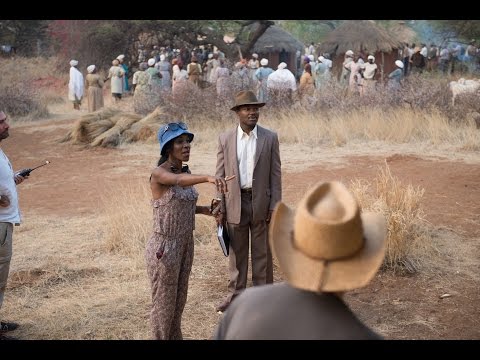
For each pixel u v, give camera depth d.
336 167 10.72
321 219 2.02
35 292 5.81
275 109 15.15
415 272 5.97
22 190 10.27
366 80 18.50
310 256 2.07
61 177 11.15
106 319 5.20
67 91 27.38
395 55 28.09
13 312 5.39
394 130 12.91
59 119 19.20
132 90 27.38
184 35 29.25
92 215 8.44
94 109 19.61
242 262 5.30
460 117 13.50
